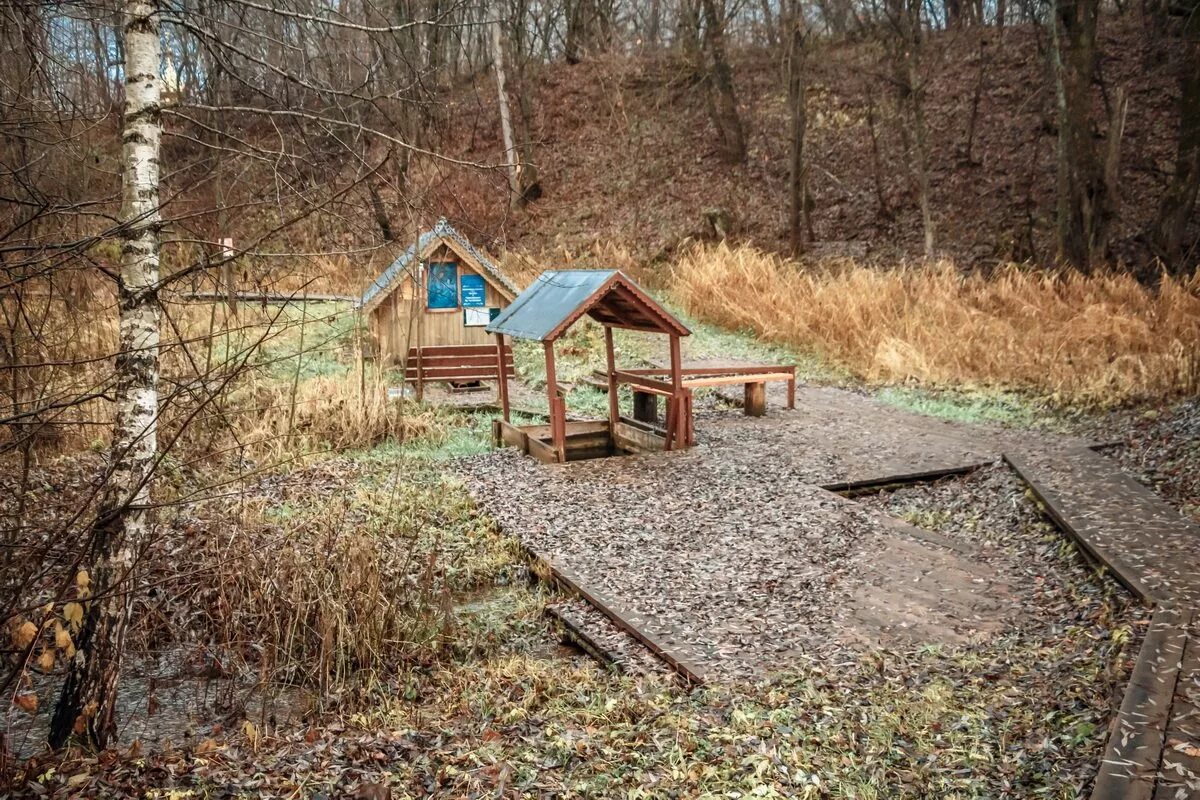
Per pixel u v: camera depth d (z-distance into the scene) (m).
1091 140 20.66
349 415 13.30
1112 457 11.81
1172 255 20.39
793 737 5.04
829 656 6.37
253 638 6.96
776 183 29.20
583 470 11.71
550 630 7.49
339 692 6.25
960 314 18.94
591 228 29.77
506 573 8.67
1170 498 9.79
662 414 15.57
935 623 6.96
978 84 26.44
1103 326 17.08
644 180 31.03
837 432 13.76
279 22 6.00
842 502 10.21
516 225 30.55
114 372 5.29
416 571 8.48
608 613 7.26
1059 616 6.93
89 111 5.96
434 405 15.65
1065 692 5.42
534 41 34.81
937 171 27.08
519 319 13.18
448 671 6.55
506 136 28.80
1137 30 28.03
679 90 34.31
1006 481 10.82
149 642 7.04
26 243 4.54
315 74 6.18
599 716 5.52
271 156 5.36
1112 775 4.24
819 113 30.80
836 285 21.47
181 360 8.58
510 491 10.80
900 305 20.14
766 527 9.36
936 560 8.41
